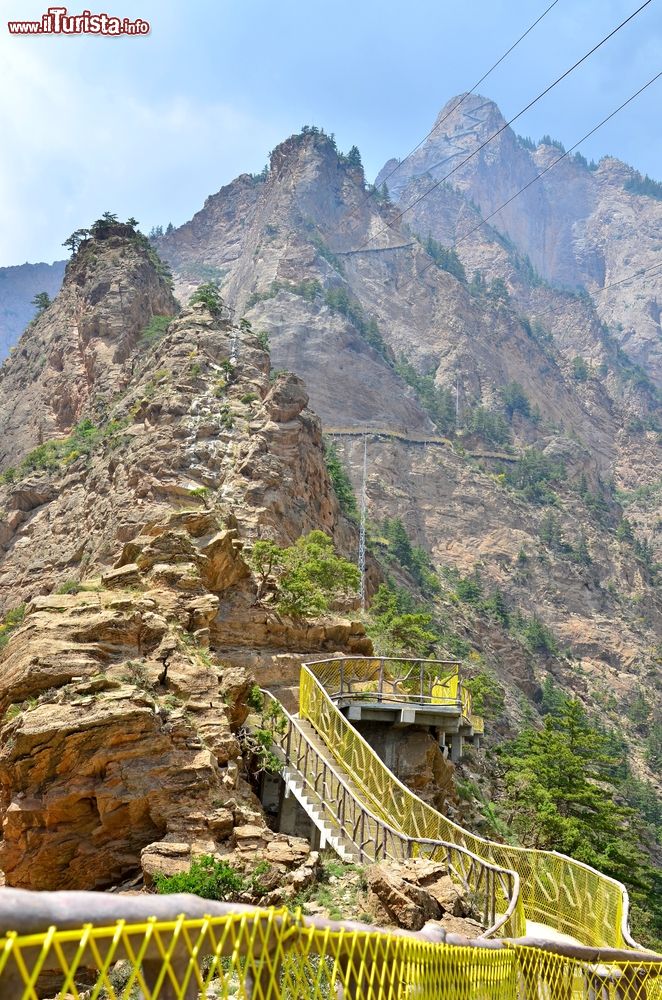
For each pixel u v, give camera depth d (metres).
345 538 110.44
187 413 98.94
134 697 25.92
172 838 23.50
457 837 24.06
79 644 28.47
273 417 98.19
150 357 125.62
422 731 35.94
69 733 24.58
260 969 5.93
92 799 24.44
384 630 69.44
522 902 22.33
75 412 156.38
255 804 26.98
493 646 179.88
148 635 29.77
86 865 23.97
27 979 4.35
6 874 23.88
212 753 25.98
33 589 100.69
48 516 112.81
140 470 93.50
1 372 185.88
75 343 168.25
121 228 187.75
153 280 177.75
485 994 9.76
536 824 48.44
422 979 8.12
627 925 20.83
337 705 34.69
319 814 26.53
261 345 113.62
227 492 86.88
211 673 28.86
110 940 4.80
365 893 20.27
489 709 105.25
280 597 42.44
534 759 53.41
